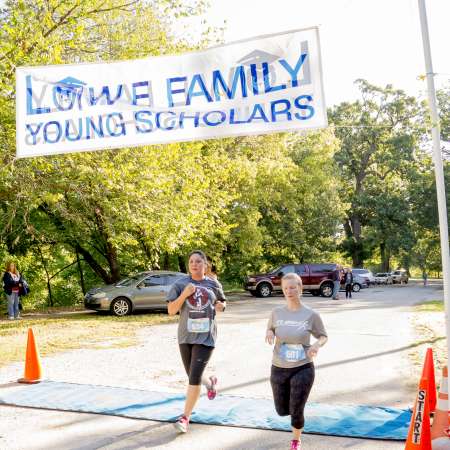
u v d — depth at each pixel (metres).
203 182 19.91
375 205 56.19
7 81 12.30
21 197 16.08
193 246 28.09
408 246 55.38
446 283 6.87
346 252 57.62
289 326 5.30
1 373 9.04
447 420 5.81
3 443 5.69
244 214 30.58
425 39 7.18
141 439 5.77
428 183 54.78
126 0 15.27
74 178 15.91
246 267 37.66
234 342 12.59
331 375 8.80
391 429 5.93
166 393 7.56
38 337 13.26
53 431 6.06
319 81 6.93
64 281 34.22
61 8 13.02
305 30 6.97
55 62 12.06
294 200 38.59
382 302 25.70
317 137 40.84
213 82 7.21
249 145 31.22
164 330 14.72
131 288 19.27
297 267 32.22
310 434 5.86
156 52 15.24
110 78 7.42
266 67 7.07
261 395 7.54
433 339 12.62
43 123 7.47
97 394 7.53
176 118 7.29
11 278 18.55
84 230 21.95
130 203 17.11
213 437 5.82
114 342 12.52
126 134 7.39
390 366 9.52
